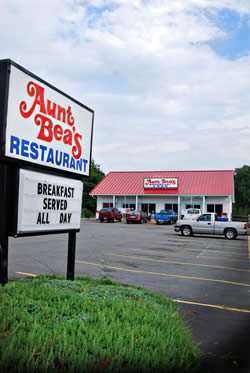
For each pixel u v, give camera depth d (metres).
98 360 3.20
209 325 5.08
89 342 3.52
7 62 5.14
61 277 7.16
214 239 21.64
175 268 9.91
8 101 5.16
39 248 13.32
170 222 38.81
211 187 43.56
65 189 6.54
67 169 6.75
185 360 3.51
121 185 48.06
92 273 8.59
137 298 5.66
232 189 42.34
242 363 3.84
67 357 3.19
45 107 6.05
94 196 48.03
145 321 4.34
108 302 4.96
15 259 10.42
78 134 7.13
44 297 4.99
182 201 43.97
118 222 41.62
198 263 11.09
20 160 5.44
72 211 6.75
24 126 5.53
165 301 5.88
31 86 5.69
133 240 18.23
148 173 51.12
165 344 3.69
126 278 8.18
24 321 4.01
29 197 5.64
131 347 3.50
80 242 16.25
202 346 4.29
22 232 5.52
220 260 12.02
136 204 44.91
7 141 5.16
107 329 3.86
